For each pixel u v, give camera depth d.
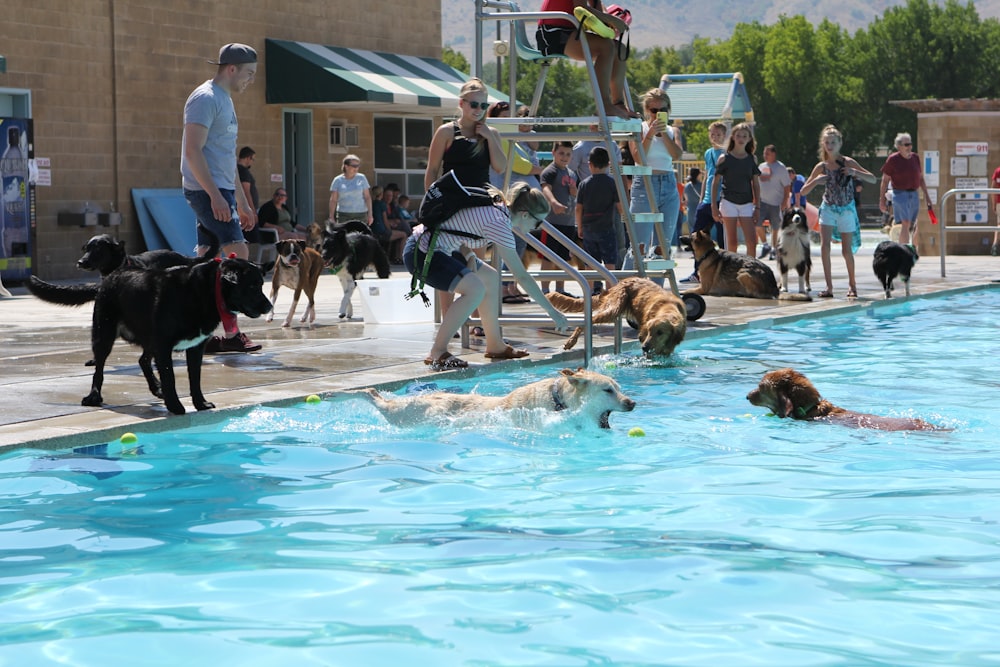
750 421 5.68
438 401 5.57
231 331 5.67
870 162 84.25
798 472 4.58
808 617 2.84
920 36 84.81
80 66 16.45
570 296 8.64
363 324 9.84
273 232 17.14
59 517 3.93
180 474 4.60
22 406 5.75
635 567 3.27
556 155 11.18
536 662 2.54
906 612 2.87
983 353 8.09
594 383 5.30
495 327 7.54
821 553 3.41
